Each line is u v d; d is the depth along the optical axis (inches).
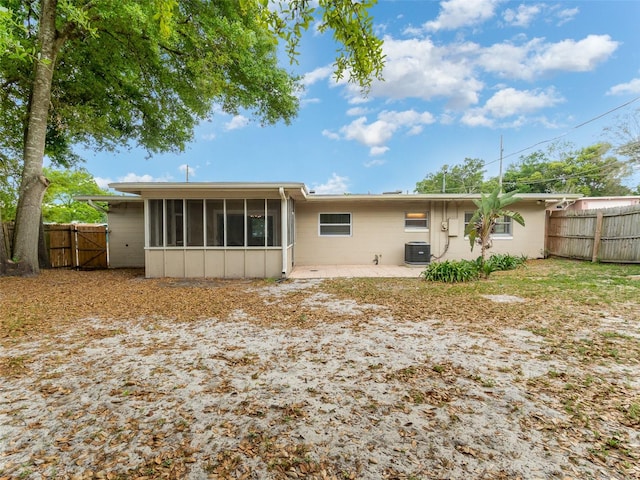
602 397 91.5
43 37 298.5
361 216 444.5
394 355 125.3
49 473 65.3
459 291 246.1
